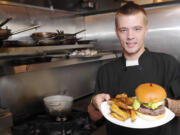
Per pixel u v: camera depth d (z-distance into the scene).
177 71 1.12
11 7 1.62
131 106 0.89
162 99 0.86
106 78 1.24
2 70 1.06
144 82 1.13
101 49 2.56
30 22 1.80
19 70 1.16
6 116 1.21
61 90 2.10
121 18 0.99
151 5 2.12
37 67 1.31
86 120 1.51
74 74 2.27
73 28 2.40
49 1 1.90
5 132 1.25
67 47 1.81
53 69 1.98
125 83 1.17
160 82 1.12
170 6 2.03
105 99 1.00
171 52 2.12
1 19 1.55
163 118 0.83
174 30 2.06
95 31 2.57
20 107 1.68
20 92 1.67
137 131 1.08
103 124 1.50
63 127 1.38
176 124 1.21
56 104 1.46
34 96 1.80
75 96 2.30
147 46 2.26
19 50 1.29
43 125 1.42
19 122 1.57
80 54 1.81
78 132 1.35
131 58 1.16
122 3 2.87
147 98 0.84
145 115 0.83
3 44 1.25
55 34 1.67
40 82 1.85
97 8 2.40
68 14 2.30
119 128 1.13
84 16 2.61
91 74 2.54
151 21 2.19
